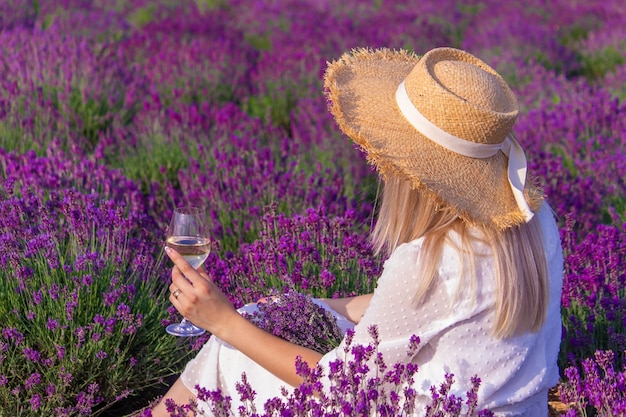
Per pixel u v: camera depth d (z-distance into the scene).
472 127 2.48
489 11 15.48
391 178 2.60
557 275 2.68
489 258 2.49
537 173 5.97
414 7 15.48
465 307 2.48
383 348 2.55
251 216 5.19
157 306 3.95
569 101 8.44
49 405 3.37
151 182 5.86
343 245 4.14
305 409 2.50
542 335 2.65
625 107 7.60
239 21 13.88
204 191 5.31
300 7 14.82
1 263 3.68
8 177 4.88
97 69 8.48
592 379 3.01
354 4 15.61
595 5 15.94
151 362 3.80
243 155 5.97
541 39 12.89
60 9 12.05
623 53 12.15
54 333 3.57
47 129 6.48
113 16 12.27
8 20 10.59
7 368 3.52
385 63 2.94
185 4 14.38
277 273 4.01
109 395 3.66
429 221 2.55
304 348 2.77
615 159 6.30
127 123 7.90
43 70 7.78
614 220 5.36
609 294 3.96
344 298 3.57
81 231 3.93
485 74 2.56
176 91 8.38
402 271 2.50
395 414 2.54
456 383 2.54
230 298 4.00
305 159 6.60
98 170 5.22
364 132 2.61
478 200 2.51
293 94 9.08
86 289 3.75
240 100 9.20
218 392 2.57
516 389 2.60
